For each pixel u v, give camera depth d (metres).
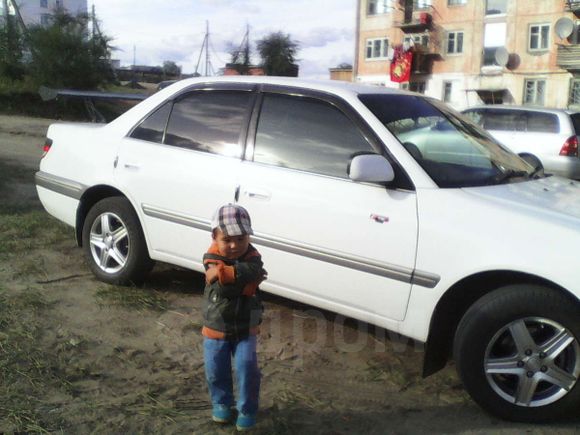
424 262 3.59
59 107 30.12
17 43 31.83
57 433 3.10
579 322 3.21
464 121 4.74
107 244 5.24
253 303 3.13
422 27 39.06
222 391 3.22
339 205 3.92
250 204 4.30
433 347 3.66
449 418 3.48
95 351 4.05
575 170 11.87
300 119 4.32
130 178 5.01
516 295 3.30
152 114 5.08
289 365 4.06
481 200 3.59
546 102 35.06
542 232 3.32
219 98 4.76
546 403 3.34
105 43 32.81
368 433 3.30
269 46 41.47
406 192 3.74
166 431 3.20
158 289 5.25
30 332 4.21
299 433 3.26
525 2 35.00
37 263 5.73
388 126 4.00
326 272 3.99
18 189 9.40
